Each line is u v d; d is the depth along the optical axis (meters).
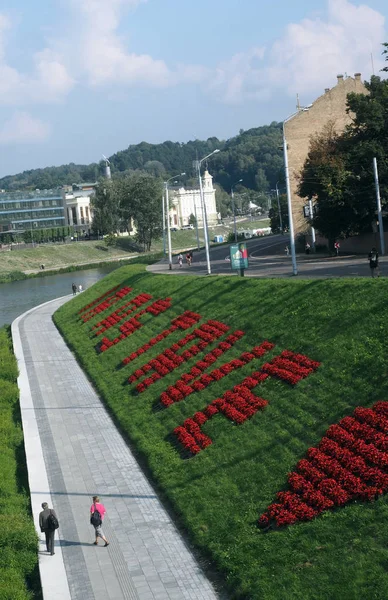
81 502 36.22
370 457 29.44
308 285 50.56
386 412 31.44
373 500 27.55
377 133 93.06
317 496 29.09
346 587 24.11
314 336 42.75
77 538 32.38
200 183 84.00
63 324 90.12
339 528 27.11
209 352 51.41
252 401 39.88
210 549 29.50
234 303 57.69
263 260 105.56
